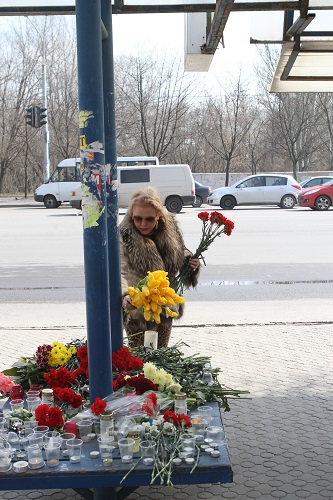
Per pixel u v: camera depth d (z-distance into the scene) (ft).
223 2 13.15
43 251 48.44
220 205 93.30
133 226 13.74
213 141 162.20
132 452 8.64
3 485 8.32
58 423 9.46
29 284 35.58
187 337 23.67
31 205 113.29
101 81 9.29
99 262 9.58
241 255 45.21
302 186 94.38
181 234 14.52
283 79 21.17
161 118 155.12
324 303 29.91
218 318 26.86
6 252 48.19
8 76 155.33
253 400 17.03
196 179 156.46
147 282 11.39
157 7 15.83
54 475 8.30
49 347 12.10
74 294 32.76
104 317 9.81
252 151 166.50
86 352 11.71
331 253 45.62
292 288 33.73
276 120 163.32
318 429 15.14
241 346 22.34
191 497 12.14
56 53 155.43
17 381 11.94
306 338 23.45
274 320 26.43
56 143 159.12
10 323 26.45
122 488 10.63
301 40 19.11
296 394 17.49
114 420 9.55
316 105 164.35
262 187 93.20
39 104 155.33
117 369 11.52
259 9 15.64
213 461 8.49
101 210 9.43
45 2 16.08
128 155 156.35
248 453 13.89
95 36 9.14
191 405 10.58
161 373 10.86
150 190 13.94
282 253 45.91
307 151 168.35
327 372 19.38
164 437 8.97
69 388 10.88
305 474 12.91
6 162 158.40
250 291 33.04
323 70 21.33
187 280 14.39
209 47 17.43
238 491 12.27
